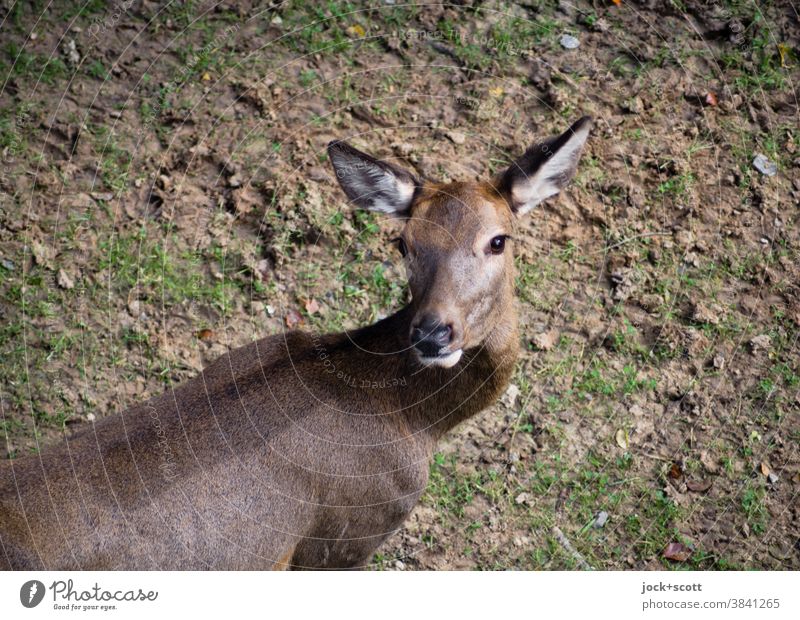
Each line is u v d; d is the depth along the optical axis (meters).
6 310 7.61
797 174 8.38
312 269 7.88
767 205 8.19
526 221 8.08
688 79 8.89
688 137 8.56
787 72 8.95
